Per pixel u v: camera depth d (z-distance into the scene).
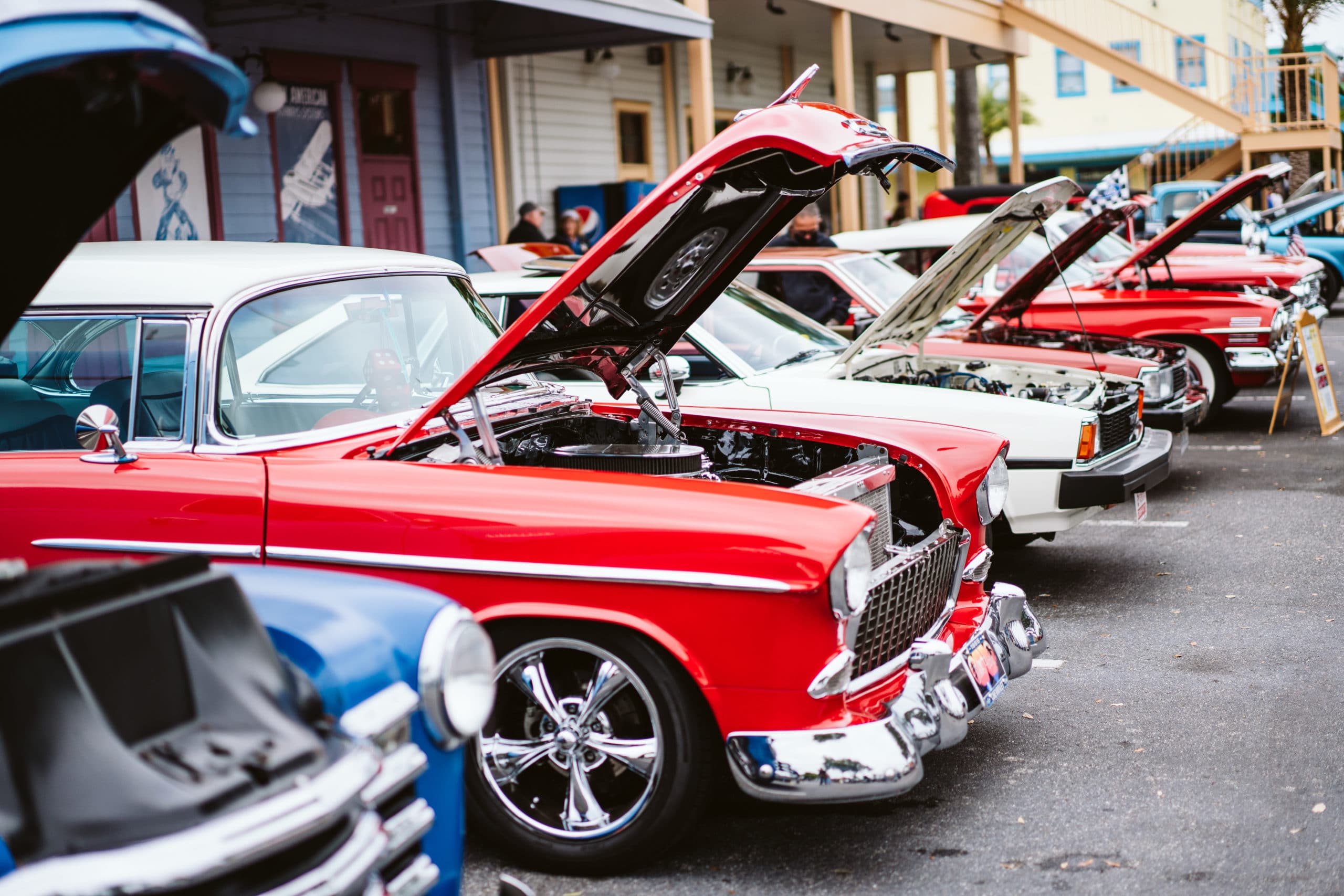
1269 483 8.71
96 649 1.86
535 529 3.28
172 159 10.64
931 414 5.88
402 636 2.42
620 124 17.38
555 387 4.85
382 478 3.46
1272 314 10.05
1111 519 7.96
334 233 12.41
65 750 1.78
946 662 3.52
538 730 3.46
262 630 2.09
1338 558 6.71
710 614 3.17
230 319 3.77
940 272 5.89
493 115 14.65
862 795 3.13
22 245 2.05
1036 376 7.34
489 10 13.87
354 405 4.01
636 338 4.46
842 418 4.52
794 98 3.81
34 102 1.83
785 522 3.18
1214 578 6.46
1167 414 8.23
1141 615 5.89
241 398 3.76
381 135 12.98
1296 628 5.55
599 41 13.33
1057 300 10.35
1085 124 36.84
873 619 3.51
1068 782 4.02
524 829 3.44
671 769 3.28
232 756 1.88
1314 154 28.48
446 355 4.41
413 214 13.45
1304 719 4.48
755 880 3.40
